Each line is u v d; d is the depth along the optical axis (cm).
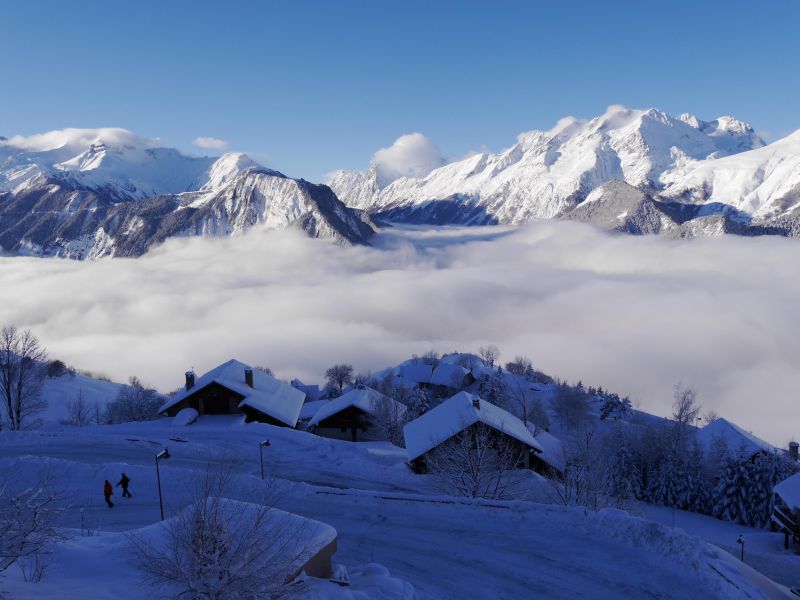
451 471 3488
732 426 6431
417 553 2230
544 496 3538
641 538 2200
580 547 2219
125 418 8125
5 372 5728
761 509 5297
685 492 5953
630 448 6512
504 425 4716
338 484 3756
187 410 5825
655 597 1861
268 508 1559
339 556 2212
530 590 1931
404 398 9850
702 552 2066
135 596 1363
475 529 2434
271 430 5181
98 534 1884
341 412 6662
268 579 1280
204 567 1230
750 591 1841
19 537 1270
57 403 9669
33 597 1258
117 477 3197
